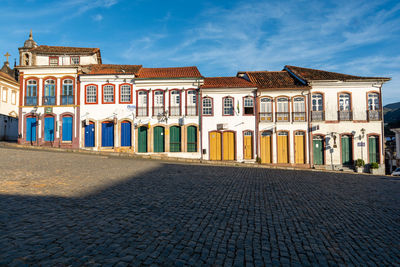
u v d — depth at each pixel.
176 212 5.81
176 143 24.75
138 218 5.20
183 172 13.05
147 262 3.36
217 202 6.99
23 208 5.39
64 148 23.55
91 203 6.11
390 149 40.97
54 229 4.32
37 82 25.48
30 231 4.16
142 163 16.64
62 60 27.19
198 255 3.72
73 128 25.03
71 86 25.42
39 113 25.33
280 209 6.64
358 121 24.53
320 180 13.40
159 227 4.76
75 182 8.58
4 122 29.59
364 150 24.41
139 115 24.84
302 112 24.70
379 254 4.18
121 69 27.30
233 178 11.91
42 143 25.16
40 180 8.48
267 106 25.02
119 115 24.89
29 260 3.20
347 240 4.73
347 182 13.20
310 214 6.32
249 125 24.80
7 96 31.14
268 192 8.87
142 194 7.39
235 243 4.27
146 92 25.00
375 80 24.50
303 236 4.80
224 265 3.48
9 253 3.35
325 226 5.46
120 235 4.24
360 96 24.78
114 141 24.69
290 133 24.69
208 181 10.50
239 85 24.97
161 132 24.86
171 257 3.57
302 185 11.06
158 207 6.12
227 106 25.02
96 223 4.75
